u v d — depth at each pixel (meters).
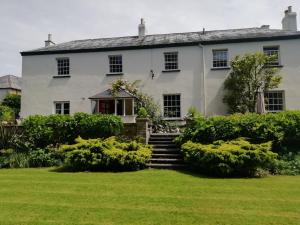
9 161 12.54
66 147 11.98
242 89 18.33
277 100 19.16
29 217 5.59
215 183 8.62
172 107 20.30
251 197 6.99
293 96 18.73
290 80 18.81
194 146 11.16
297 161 11.20
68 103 21.52
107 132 14.20
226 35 20.83
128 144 12.48
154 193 7.39
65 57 21.69
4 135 14.57
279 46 19.14
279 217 5.54
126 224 5.19
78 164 11.41
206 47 20.06
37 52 21.98
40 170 11.33
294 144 13.05
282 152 12.22
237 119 12.49
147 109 19.42
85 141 12.20
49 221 5.36
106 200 6.75
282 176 9.95
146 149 12.34
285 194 7.28
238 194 7.29
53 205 6.36
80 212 5.88
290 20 20.81
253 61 17.86
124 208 6.13
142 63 20.73
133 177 9.62
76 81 21.38
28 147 14.19
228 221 5.33
